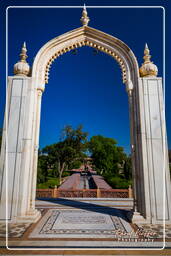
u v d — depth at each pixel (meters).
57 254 2.82
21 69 5.38
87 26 5.81
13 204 4.43
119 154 30.25
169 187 4.51
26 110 5.05
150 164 4.67
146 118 4.98
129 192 8.34
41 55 5.61
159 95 5.13
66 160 23.06
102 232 3.75
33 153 5.00
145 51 5.71
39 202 7.09
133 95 5.34
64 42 5.82
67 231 3.80
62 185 16.52
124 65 5.67
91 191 8.48
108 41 5.79
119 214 5.22
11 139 4.83
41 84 5.40
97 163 29.77
